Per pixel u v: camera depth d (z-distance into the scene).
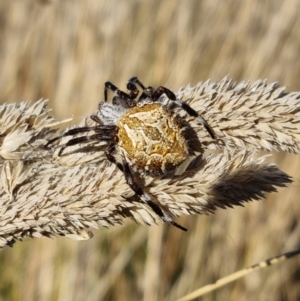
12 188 0.15
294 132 0.16
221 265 0.27
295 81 0.27
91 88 0.26
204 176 0.15
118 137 0.16
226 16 0.27
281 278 0.27
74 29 0.27
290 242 0.27
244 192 0.15
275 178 0.15
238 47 0.27
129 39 0.27
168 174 0.16
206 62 0.27
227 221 0.27
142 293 0.26
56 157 0.16
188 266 0.27
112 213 0.15
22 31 0.28
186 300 0.18
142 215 0.15
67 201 0.15
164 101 0.16
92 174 0.15
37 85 0.27
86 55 0.26
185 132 0.16
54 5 0.27
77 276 0.25
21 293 0.25
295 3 0.27
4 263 0.26
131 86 0.18
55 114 0.26
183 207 0.15
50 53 0.27
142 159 0.15
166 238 0.27
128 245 0.26
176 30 0.27
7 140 0.15
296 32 0.27
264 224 0.27
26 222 0.15
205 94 0.16
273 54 0.27
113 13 0.27
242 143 0.16
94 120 0.16
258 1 0.27
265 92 0.16
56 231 0.15
